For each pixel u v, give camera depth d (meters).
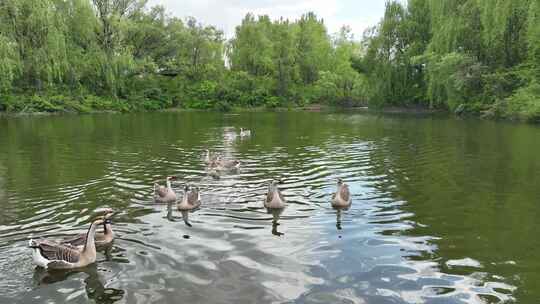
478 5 42.66
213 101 74.12
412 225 11.93
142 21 75.00
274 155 23.61
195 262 9.54
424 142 28.23
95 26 61.84
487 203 13.98
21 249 10.34
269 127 40.53
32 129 36.88
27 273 9.11
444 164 20.47
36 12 49.75
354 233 11.28
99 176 18.05
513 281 8.70
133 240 10.84
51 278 8.88
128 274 9.02
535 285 8.52
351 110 68.56
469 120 43.56
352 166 20.27
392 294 8.19
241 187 16.12
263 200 14.32
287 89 83.31
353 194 15.19
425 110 61.53
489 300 7.98
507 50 44.22
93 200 14.45
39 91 55.62
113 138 31.06
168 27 78.19
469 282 8.66
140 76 74.88
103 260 9.69
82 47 62.53
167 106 72.19
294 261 9.59
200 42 79.81
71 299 8.05
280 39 84.94
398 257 9.80
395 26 62.09
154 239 10.89
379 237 11.02
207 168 19.64
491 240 10.82
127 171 19.06
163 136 32.53
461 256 9.87
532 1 37.16
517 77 41.88
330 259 9.70
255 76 84.38
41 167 20.03
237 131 36.66
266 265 9.39
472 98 47.41
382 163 20.98
